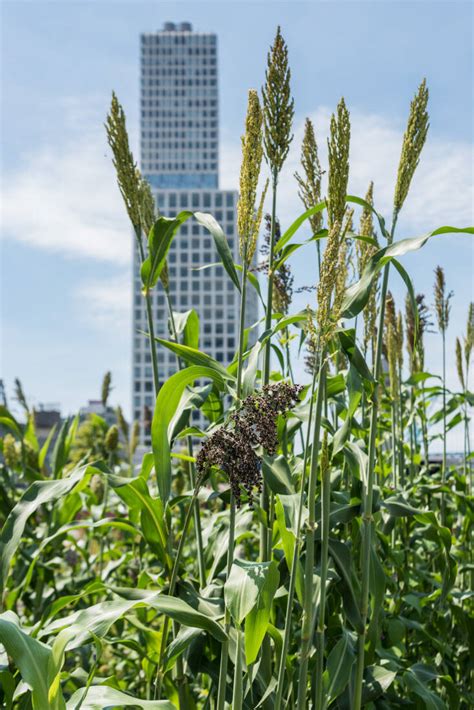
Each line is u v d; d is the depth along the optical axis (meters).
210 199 110.19
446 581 3.67
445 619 4.27
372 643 3.19
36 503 2.85
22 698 2.57
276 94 2.85
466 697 3.74
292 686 2.83
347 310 2.76
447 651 4.04
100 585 2.95
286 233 3.12
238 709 2.36
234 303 108.00
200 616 2.42
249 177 2.59
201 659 2.96
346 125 2.39
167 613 2.39
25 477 5.39
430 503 5.18
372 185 3.36
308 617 2.46
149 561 6.07
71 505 4.88
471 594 3.98
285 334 3.87
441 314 5.05
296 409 3.15
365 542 2.90
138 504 3.07
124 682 4.83
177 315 3.84
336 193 2.41
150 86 140.25
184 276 108.56
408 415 5.50
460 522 6.01
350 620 2.90
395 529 4.50
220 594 3.08
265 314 3.17
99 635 2.30
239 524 3.56
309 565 2.46
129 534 5.68
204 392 3.24
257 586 2.20
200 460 2.45
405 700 3.43
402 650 3.72
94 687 2.43
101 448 7.03
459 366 5.53
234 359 3.15
